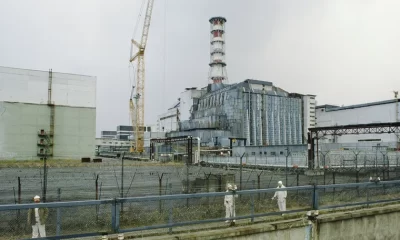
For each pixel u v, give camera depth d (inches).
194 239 375.6
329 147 2500.0
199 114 6702.8
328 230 476.4
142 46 5167.3
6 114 2559.1
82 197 818.8
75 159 2733.8
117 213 343.6
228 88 6146.7
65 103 2753.4
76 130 2770.7
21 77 2632.9
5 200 777.6
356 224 501.0
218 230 403.2
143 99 5226.4
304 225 458.6
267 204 617.0
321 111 5433.1
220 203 625.3
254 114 5974.4
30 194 895.1
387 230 530.9
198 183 815.7
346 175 1450.5
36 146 2630.4
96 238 373.4
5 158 2532.0
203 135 5536.4
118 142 7190.0
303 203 588.7
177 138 3016.7
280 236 436.8
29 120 2625.5
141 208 562.9
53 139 2682.1
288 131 6363.2
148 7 5142.7
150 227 363.9
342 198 634.2
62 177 1403.8
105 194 870.4
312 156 1895.9
